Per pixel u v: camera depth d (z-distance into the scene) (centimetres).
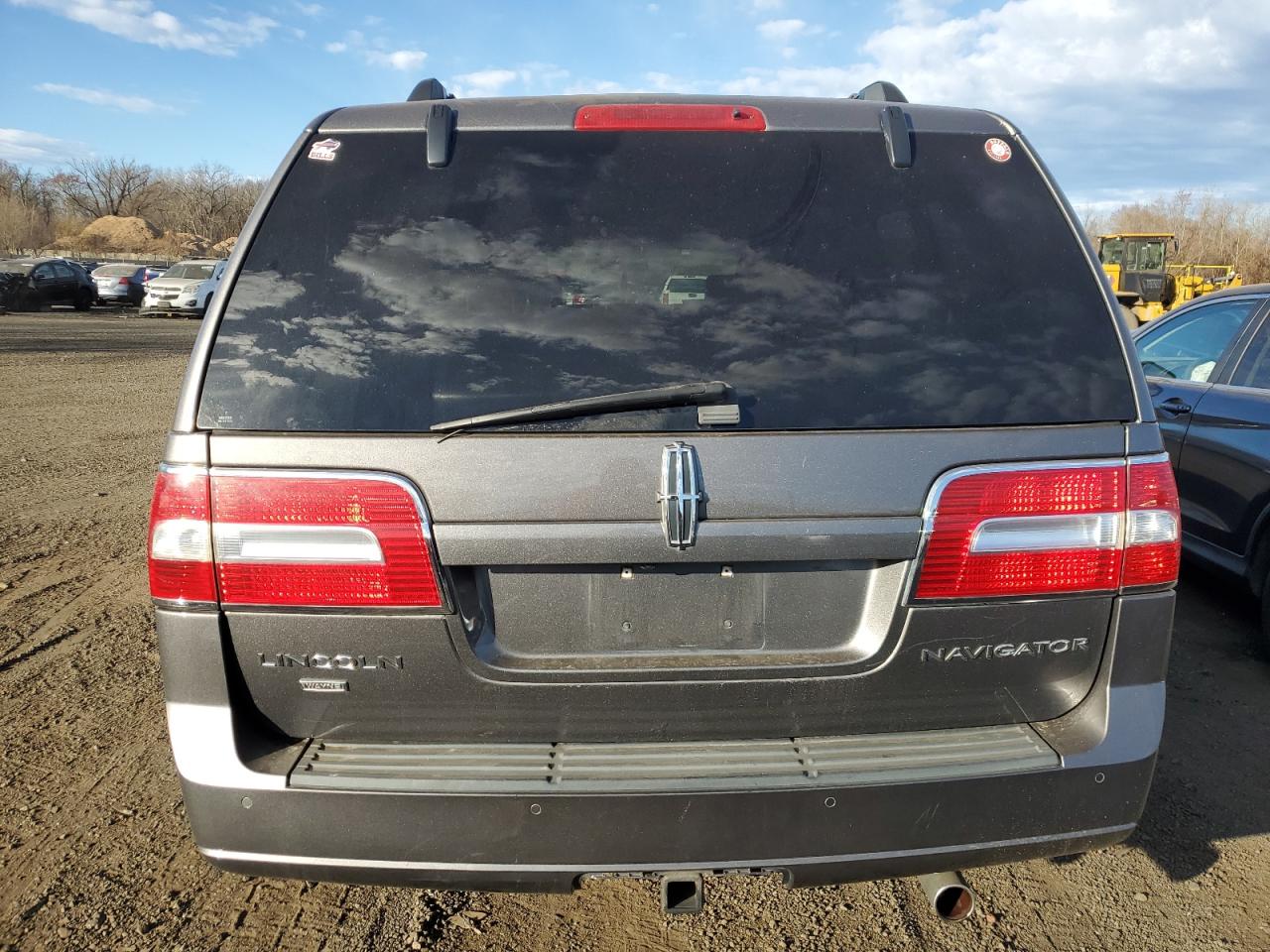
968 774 200
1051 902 274
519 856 196
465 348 201
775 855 198
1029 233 219
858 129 225
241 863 199
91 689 402
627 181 216
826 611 206
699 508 196
